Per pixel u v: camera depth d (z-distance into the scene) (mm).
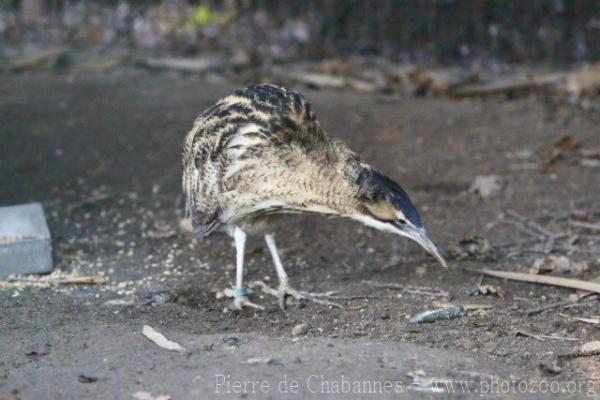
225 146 10727
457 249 12570
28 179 14836
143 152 15648
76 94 17719
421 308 10867
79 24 21250
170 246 12844
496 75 19594
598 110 17688
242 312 10820
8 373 9000
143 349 9531
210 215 11195
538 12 20594
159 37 21188
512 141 16281
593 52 20453
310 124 10469
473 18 20656
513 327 10375
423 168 15266
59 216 13727
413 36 20812
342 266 12258
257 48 20875
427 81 18859
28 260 11703
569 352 9742
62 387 8719
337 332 10242
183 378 8883
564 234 13078
